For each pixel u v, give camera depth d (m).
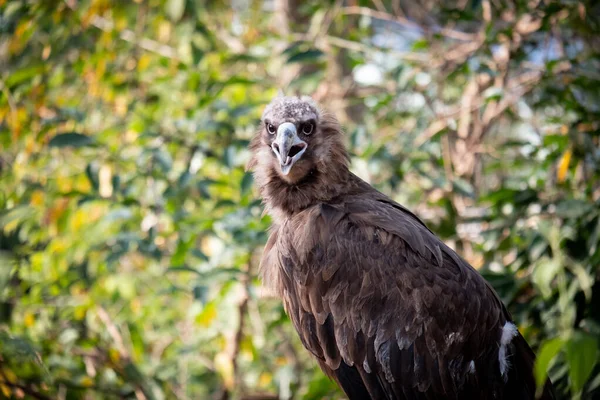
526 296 9.58
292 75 14.13
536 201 9.89
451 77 12.10
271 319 13.11
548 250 9.01
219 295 10.83
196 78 11.92
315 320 7.91
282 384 10.94
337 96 13.46
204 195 10.75
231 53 13.15
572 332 4.78
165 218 10.95
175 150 11.80
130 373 10.73
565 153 9.84
